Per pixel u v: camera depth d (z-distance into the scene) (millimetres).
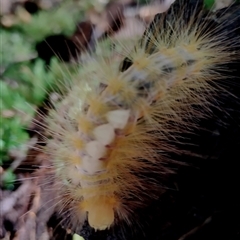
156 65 47
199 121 51
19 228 71
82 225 56
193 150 51
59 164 54
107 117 47
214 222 51
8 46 94
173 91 49
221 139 51
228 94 51
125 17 97
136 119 47
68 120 53
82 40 96
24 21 98
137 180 52
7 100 86
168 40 51
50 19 97
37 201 72
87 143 49
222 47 51
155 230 53
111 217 53
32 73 89
